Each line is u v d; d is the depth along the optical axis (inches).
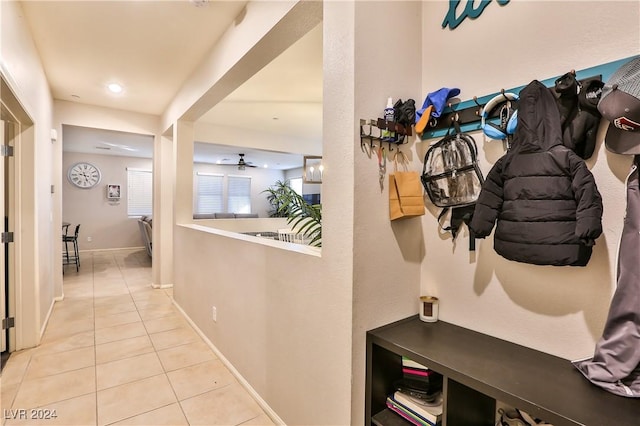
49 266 138.3
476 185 54.1
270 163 374.0
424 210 58.6
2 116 97.5
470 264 56.0
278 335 72.5
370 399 53.9
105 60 114.3
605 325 39.7
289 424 69.1
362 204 53.1
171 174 181.8
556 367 43.4
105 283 190.9
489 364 44.2
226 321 98.5
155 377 91.5
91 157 304.7
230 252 95.7
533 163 43.6
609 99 37.5
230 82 101.1
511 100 48.9
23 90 88.7
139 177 328.5
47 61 115.3
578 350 44.5
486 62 53.4
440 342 50.8
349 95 52.4
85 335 117.6
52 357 101.0
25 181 105.6
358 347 53.3
